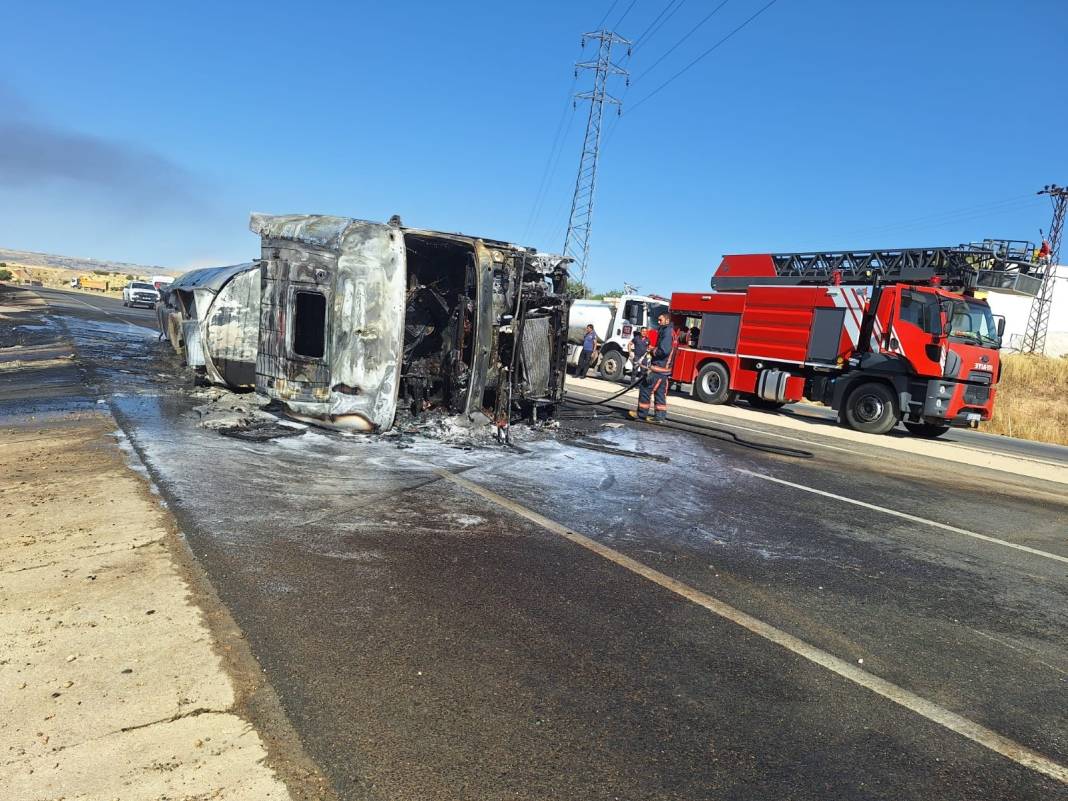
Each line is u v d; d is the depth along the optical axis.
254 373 11.29
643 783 2.64
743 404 19.19
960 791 2.75
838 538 6.18
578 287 40.50
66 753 2.50
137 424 8.53
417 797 2.45
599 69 41.12
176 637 3.38
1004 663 3.94
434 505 6.09
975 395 14.24
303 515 5.48
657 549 5.42
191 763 2.50
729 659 3.71
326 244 8.78
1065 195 44.03
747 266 18.45
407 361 10.33
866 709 3.31
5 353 16.25
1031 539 6.77
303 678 3.14
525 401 10.77
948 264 14.88
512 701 3.12
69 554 4.30
